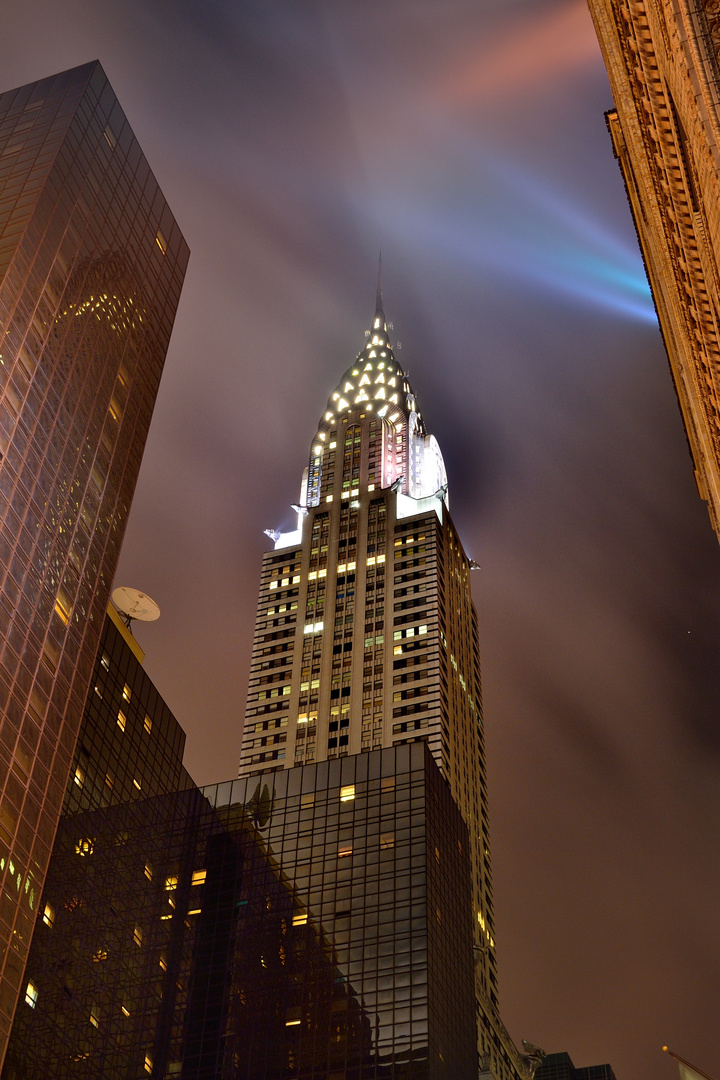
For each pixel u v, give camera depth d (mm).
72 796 144250
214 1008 140500
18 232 120750
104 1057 133750
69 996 134125
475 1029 144250
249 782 167625
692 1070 56312
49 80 150250
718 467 51688
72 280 128625
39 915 135000
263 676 199875
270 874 153500
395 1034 127750
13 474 109500
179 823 161875
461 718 194375
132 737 160250
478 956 167875
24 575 108188
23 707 104062
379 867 147750
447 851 155625
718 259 33219
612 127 64188
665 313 61625
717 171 29719
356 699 188750
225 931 149250
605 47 50875
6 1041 93062
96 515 125438
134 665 165125
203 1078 132750
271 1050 132625
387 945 138125
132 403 139000
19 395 113062
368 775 161125
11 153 136750
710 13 30906
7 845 97812
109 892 146375
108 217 141375
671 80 34375
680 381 62719
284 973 140750
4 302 113688
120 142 149250
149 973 143875
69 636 115062
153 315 149750
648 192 47375
